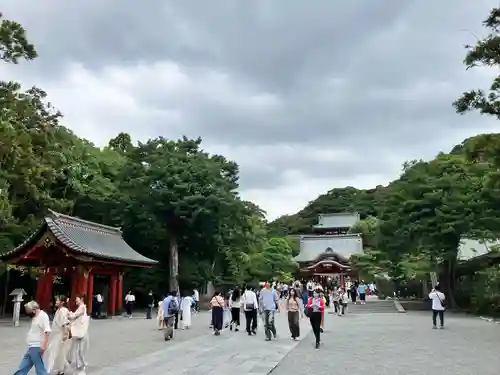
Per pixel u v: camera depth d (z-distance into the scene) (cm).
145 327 2552
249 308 2100
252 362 1322
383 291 5466
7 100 2647
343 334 2159
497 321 2784
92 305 3275
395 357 1422
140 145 4794
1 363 1305
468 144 2194
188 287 4612
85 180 4500
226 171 4916
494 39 1956
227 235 4566
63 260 2998
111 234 3744
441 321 2436
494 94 2041
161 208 4259
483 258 3697
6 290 3422
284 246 6588
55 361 1118
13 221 3180
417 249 4009
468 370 1185
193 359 1386
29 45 2245
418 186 3891
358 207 10088
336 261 7269
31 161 2745
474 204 3531
